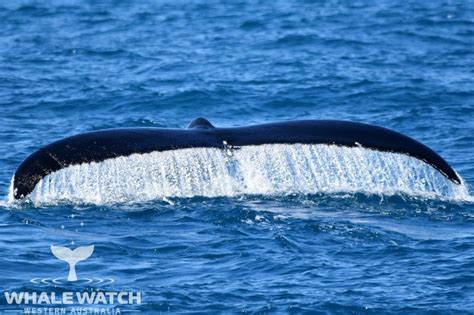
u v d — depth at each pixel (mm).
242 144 68000
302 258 63312
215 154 67438
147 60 148000
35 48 158500
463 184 75500
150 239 66312
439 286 59156
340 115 114000
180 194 71938
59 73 137125
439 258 63438
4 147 96562
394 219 70375
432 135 103500
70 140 65812
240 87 126500
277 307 56312
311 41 162250
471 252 64438
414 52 153125
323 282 59781
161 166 69500
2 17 196875
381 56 149750
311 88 125688
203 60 147625
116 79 132750
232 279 60219
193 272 61250
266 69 139500
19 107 116062
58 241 65875
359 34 169000
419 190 75188
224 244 65625
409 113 112938
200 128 69000
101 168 70812
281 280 60000
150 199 71438
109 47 159250
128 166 67812
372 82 128250
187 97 120750
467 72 137250
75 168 65000
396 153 67375
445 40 163875
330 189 74312
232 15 195750
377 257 63719
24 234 66938
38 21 191625
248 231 67625
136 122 110688
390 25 178250
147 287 58844
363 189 74625
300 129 68375
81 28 182125
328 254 64125
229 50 156250
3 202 73188
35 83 129500
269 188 73125
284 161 72750
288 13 195750
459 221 70438
